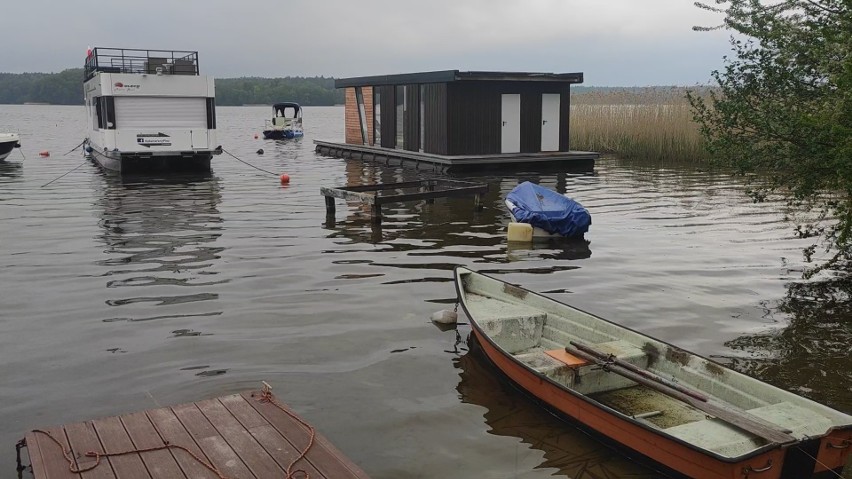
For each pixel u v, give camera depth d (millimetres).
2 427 6457
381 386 7340
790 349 8305
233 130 67250
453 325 9117
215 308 9680
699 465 5324
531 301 8711
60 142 44188
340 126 78250
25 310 9594
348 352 8203
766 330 8930
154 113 25672
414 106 27672
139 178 24469
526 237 13922
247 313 9477
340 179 24125
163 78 25484
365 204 18469
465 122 25797
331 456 5379
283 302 9953
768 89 10320
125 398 7023
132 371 7633
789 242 13891
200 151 26375
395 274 11461
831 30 9117
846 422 5539
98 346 8328
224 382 7367
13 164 29203
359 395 7129
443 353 8211
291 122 52656
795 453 5277
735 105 10086
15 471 5715
